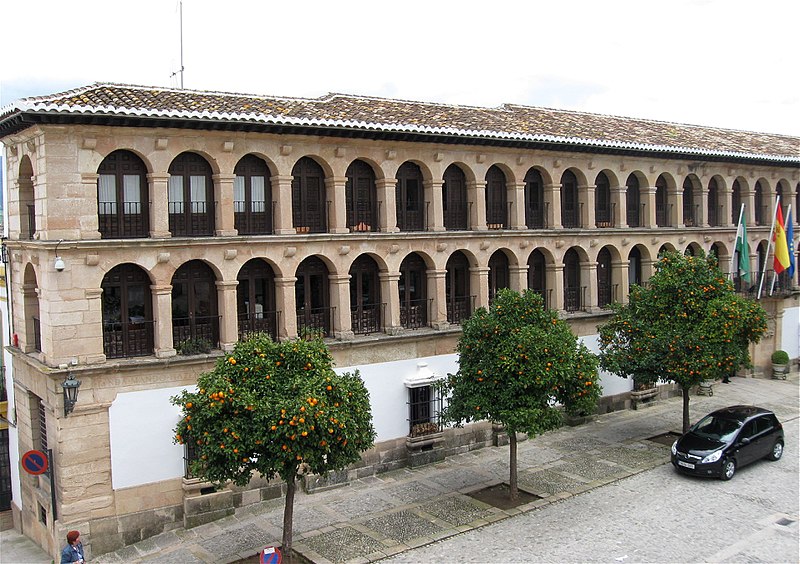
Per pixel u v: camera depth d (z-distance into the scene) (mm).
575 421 29750
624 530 19609
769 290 37844
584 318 29953
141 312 20969
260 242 22016
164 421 20578
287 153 22578
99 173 20234
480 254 27109
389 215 24938
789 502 21562
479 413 20859
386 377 24781
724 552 18250
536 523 20172
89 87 20453
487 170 27391
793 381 38188
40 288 20078
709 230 34250
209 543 19594
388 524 20203
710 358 24906
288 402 16188
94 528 19562
